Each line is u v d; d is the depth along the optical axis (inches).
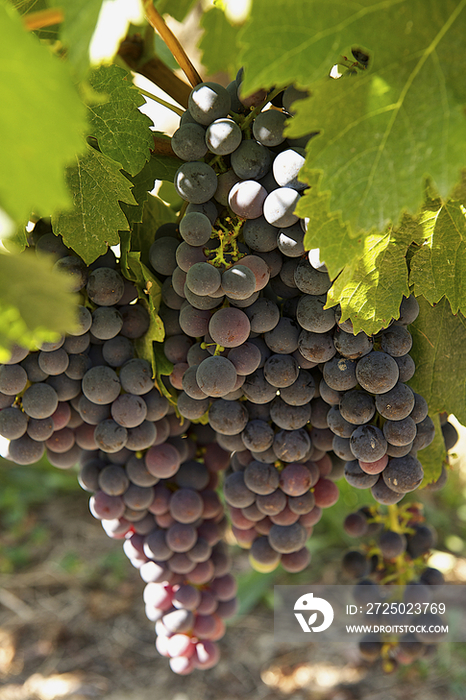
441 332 17.7
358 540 53.8
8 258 12.3
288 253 16.0
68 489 63.1
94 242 17.0
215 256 16.4
